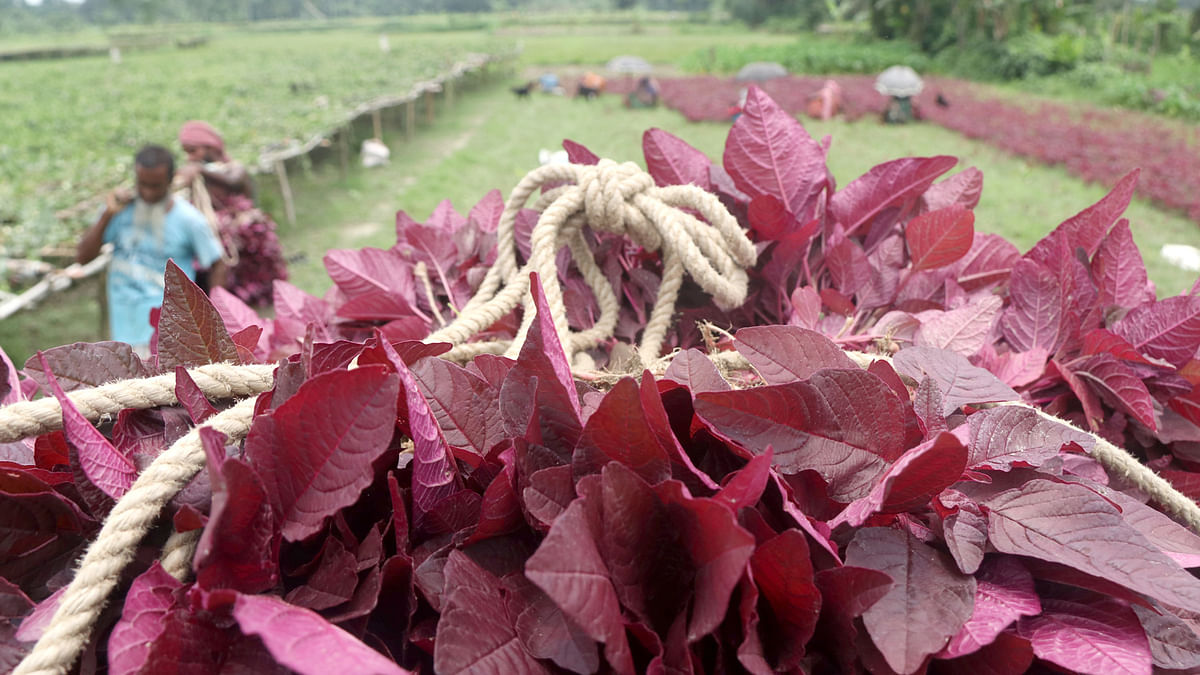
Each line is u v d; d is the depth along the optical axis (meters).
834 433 0.53
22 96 17.22
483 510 0.50
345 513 0.56
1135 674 0.46
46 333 3.88
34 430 0.56
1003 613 0.48
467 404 0.60
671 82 16.84
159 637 0.41
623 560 0.45
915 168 1.01
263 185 6.69
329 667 0.37
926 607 0.48
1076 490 0.52
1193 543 0.55
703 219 1.04
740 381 0.75
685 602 0.46
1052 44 16.83
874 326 0.97
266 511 0.45
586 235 1.06
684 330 0.98
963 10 19.05
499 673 0.44
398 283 1.12
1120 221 0.96
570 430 0.53
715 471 0.56
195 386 0.58
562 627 0.47
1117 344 0.83
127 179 8.13
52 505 0.56
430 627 0.50
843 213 1.07
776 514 0.51
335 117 9.63
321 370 0.57
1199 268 5.18
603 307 0.96
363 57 24.05
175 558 0.49
